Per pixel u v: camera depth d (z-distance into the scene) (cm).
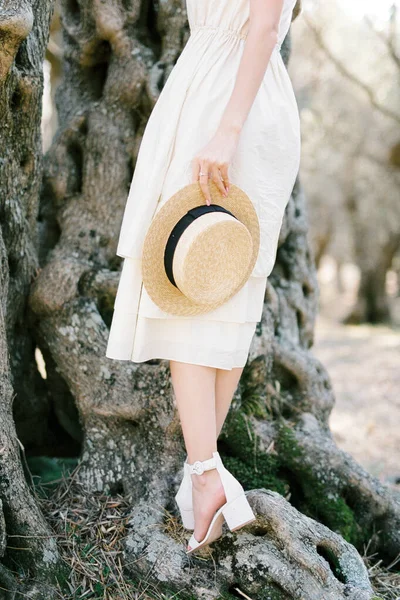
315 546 215
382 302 1455
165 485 245
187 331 197
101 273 278
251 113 196
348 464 276
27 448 304
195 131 194
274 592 208
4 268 237
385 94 1216
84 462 261
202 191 187
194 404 201
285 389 313
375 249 1427
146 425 254
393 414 537
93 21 289
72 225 291
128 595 212
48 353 287
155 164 196
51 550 213
